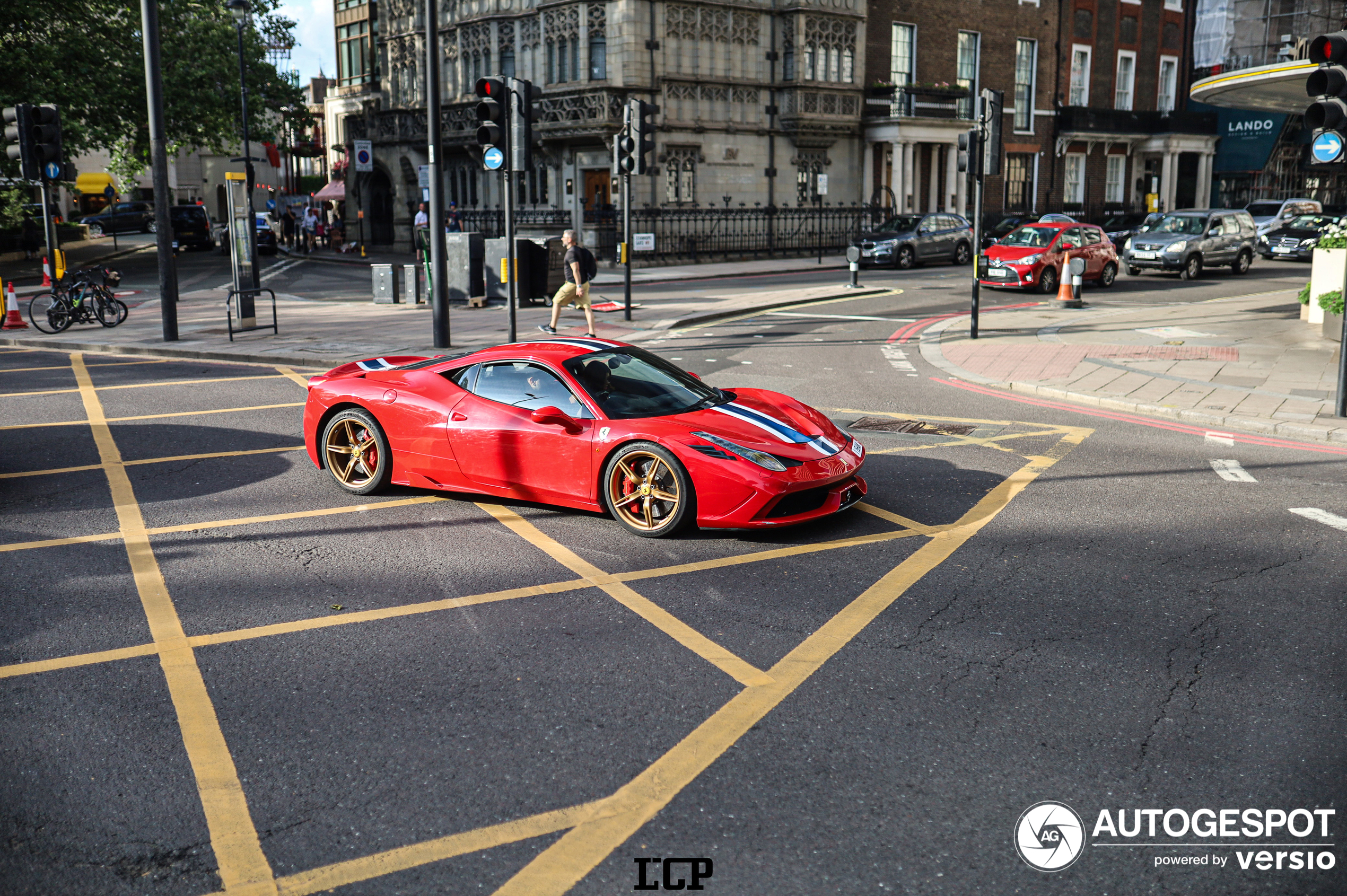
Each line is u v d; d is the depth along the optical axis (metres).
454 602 5.60
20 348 16.20
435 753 4.00
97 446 9.45
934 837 3.42
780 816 3.54
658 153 33.16
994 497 7.53
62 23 29.02
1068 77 43.94
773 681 4.59
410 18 40.22
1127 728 4.13
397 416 7.45
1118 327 17.67
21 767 3.94
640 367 7.32
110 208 51.69
